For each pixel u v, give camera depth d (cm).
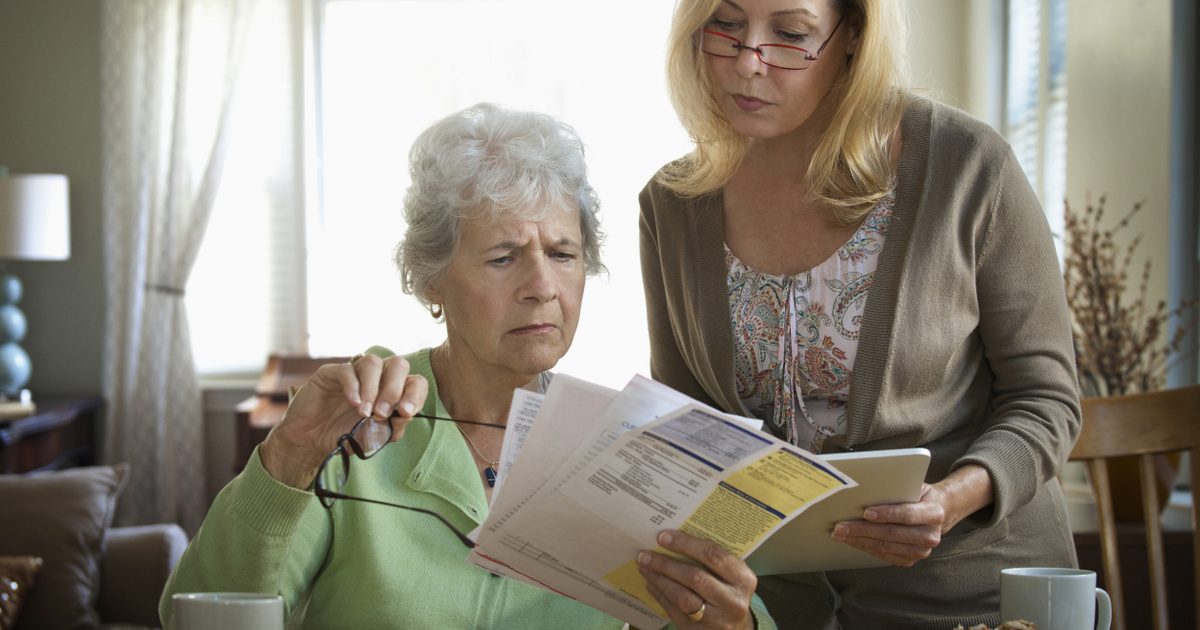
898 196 156
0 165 548
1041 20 415
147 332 535
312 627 134
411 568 133
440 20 538
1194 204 316
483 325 137
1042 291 155
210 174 529
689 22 151
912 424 157
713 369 167
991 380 165
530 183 135
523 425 116
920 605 162
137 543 308
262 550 119
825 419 162
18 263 549
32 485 306
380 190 543
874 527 125
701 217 169
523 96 536
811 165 155
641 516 114
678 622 121
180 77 533
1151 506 203
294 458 120
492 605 135
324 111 545
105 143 538
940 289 154
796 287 160
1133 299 331
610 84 534
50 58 547
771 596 171
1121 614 200
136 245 536
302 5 543
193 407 534
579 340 530
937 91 169
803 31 145
